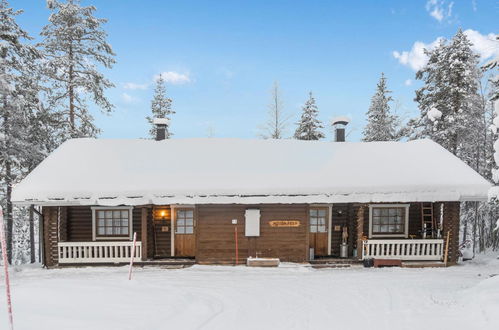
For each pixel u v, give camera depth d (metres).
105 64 18.17
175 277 9.20
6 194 15.77
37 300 6.16
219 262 11.44
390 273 9.98
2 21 14.51
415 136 20.27
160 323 5.47
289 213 11.66
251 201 10.82
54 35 17.12
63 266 11.05
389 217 12.50
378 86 26.55
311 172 11.84
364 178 11.41
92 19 17.38
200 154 13.00
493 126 8.48
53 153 12.73
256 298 7.16
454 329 5.24
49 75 16.72
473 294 6.66
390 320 5.76
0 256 15.62
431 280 8.87
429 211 12.52
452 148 17.94
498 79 9.56
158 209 12.19
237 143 14.05
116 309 5.95
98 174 11.38
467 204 20.34
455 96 17.72
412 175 11.52
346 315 6.09
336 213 12.48
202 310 6.25
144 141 14.12
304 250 11.59
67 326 5.05
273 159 12.77
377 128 25.78
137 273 10.01
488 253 17.31
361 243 11.45
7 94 13.72
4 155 14.32
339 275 9.58
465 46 17.53
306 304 6.76
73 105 17.77
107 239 11.96
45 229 11.01
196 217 11.42
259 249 11.52
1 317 5.28
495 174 8.27
